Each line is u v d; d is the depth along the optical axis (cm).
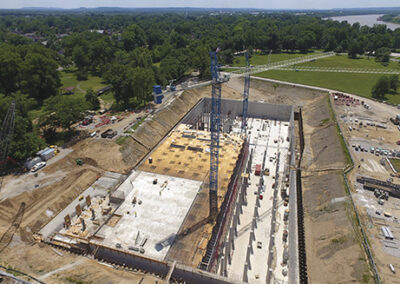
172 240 6166
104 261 5994
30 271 5203
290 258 5938
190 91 14725
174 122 12094
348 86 15525
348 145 9219
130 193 7538
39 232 6512
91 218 6956
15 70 13612
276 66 19375
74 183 7912
